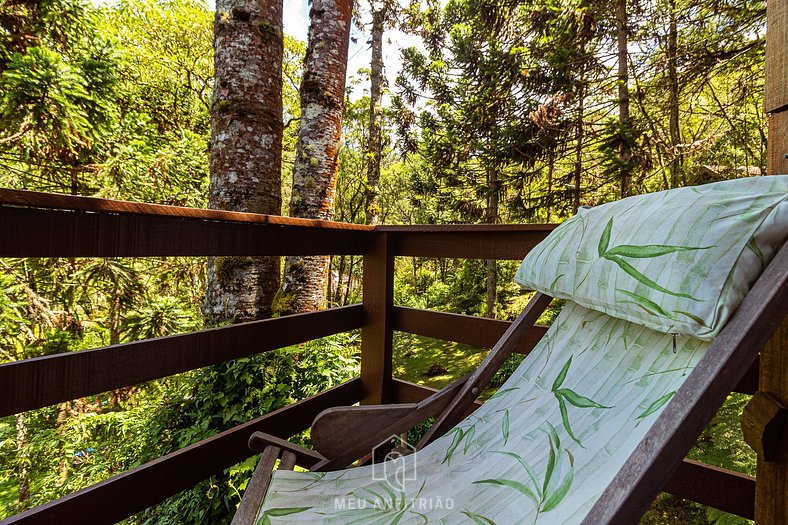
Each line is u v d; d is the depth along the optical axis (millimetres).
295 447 920
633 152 4656
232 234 1245
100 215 949
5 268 3311
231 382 1853
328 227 1518
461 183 7605
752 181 570
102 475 2773
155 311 3199
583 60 5391
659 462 427
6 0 3211
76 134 3180
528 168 6203
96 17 3738
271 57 2449
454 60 6902
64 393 902
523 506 628
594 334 818
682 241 550
